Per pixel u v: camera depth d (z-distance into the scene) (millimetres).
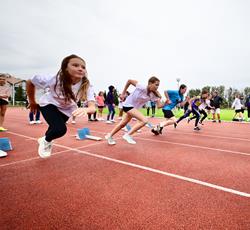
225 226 1840
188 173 3164
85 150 4480
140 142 5551
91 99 2885
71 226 1829
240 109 13086
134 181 2820
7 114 16125
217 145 5328
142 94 4711
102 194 2426
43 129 7547
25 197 2340
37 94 3215
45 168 3297
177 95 6770
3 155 3867
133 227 1816
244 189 2613
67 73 2732
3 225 1836
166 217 1971
